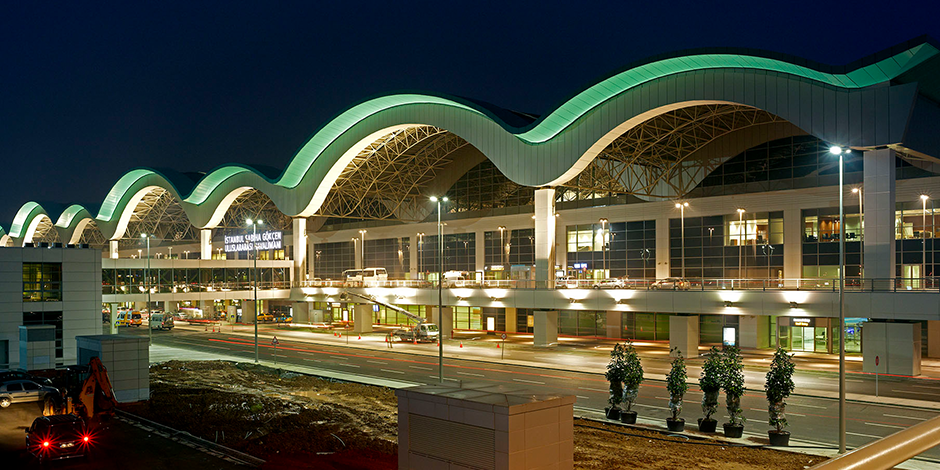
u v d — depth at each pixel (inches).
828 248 2201.0
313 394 1510.8
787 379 1018.7
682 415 1270.9
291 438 1074.1
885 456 105.0
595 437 1065.5
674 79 1947.6
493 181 3230.8
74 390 1205.1
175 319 4239.7
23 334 1974.7
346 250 4005.9
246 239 3838.6
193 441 1083.9
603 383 1653.5
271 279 3870.6
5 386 1412.4
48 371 1932.8
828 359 2036.2
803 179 2284.7
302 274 3410.4
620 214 2736.2
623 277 2716.5
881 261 1646.2
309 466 919.7
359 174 3255.4
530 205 3056.1
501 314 3120.1
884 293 1654.8
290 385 1635.1
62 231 5324.8
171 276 3312.0
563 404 653.3
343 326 3472.0
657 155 2491.4
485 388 703.1
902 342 1652.3
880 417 1246.9
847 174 2169.0
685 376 1141.7
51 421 979.3
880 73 1576.0
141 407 1368.1
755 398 1445.6
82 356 1520.7
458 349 2397.9
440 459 662.5
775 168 2359.7
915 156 1743.4
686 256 2536.9
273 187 3442.4
